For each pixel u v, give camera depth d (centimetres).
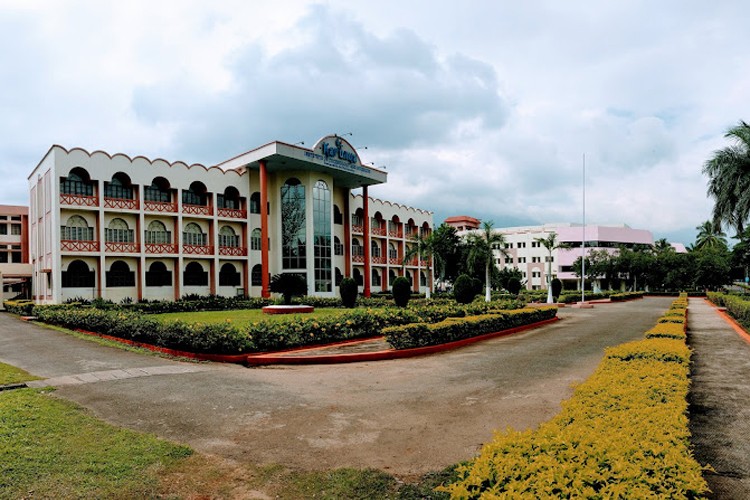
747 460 526
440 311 1973
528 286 9519
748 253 4938
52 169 3138
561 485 305
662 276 6906
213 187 3912
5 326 2350
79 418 689
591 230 9162
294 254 4225
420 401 802
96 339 1725
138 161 3491
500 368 1123
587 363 1189
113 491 464
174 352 1370
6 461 515
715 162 2106
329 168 4250
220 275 4003
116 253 3353
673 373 662
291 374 1074
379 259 5419
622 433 396
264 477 499
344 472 508
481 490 323
